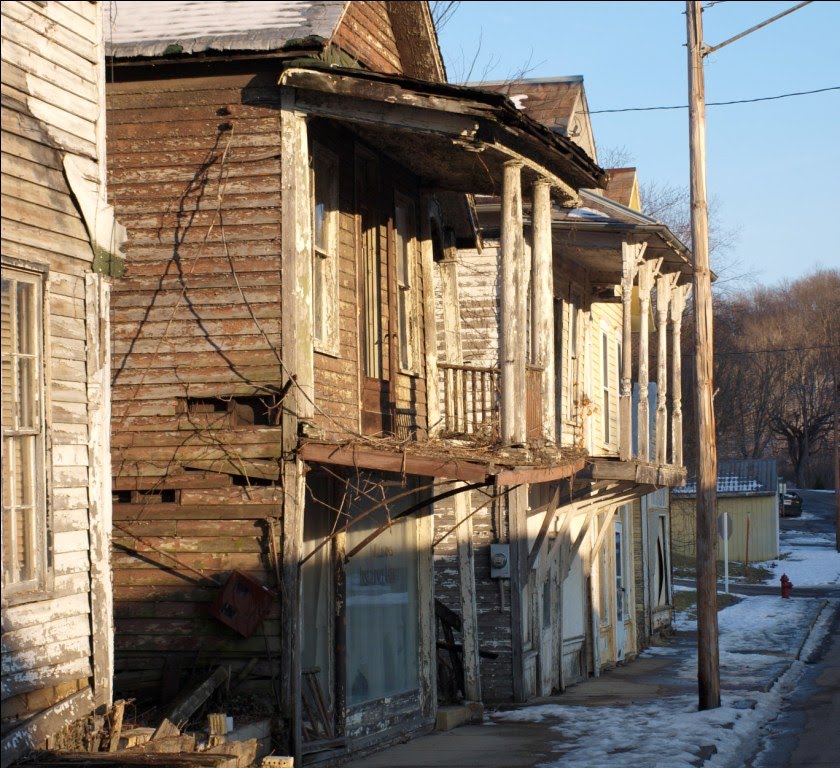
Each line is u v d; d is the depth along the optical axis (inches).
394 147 540.4
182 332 460.4
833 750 514.0
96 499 351.6
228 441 453.7
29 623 319.3
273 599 443.8
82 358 351.6
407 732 552.7
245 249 458.6
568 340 841.5
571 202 593.3
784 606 1393.9
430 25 553.0
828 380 3873.0
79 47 358.0
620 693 754.8
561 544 810.8
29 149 331.0
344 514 485.1
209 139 464.8
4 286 321.1
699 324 656.4
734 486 2263.8
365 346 535.5
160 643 447.5
